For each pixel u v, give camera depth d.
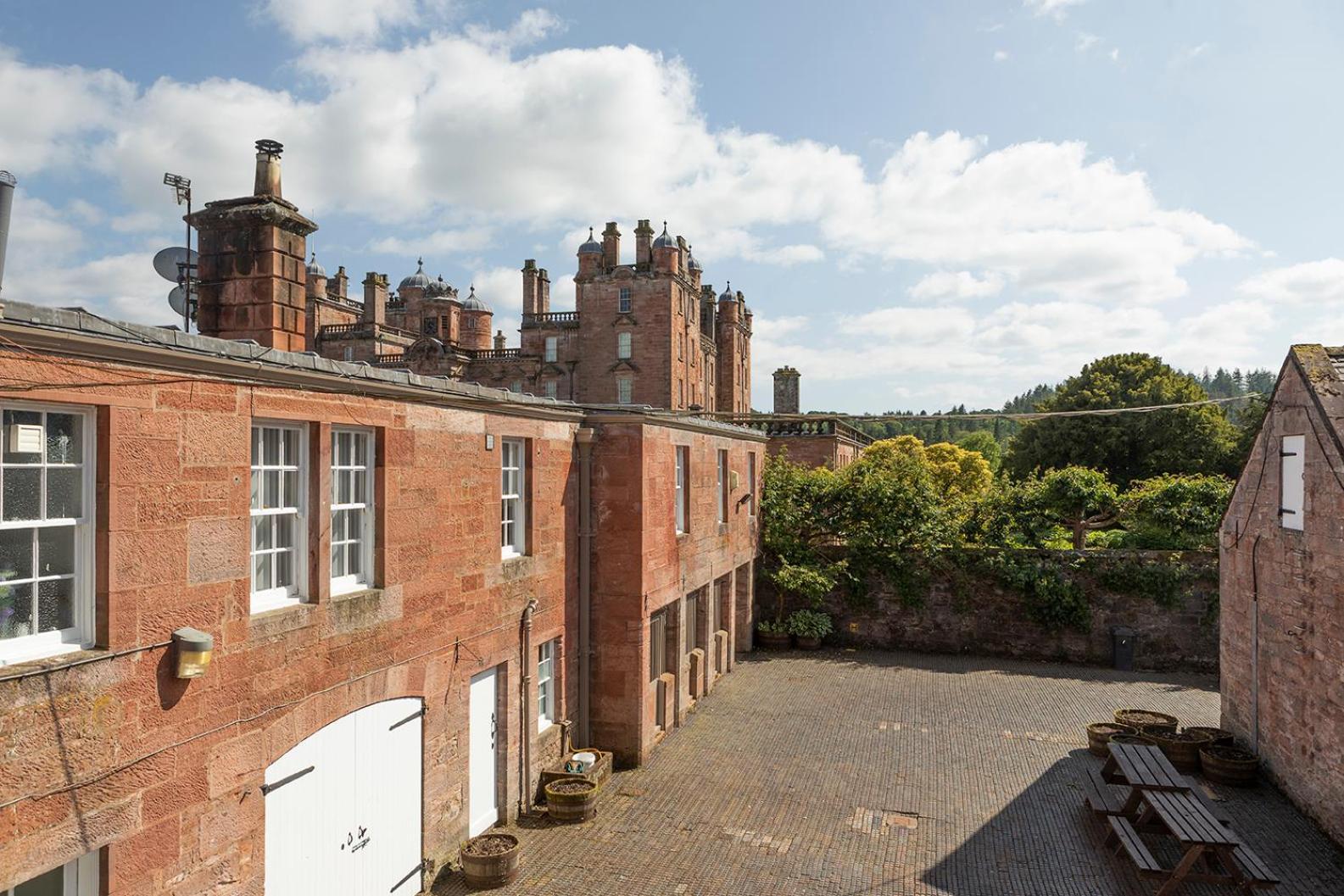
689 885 10.14
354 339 58.50
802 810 12.39
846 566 23.41
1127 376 43.62
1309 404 12.25
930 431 115.44
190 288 10.68
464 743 10.38
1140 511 23.55
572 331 56.53
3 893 5.06
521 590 11.78
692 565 17.20
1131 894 10.05
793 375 55.47
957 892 10.12
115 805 5.79
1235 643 15.11
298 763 7.68
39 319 5.18
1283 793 13.17
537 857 10.74
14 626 5.39
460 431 10.19
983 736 15.87
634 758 13.98
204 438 6.53
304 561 7.87
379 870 8.84
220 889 6.70
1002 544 23.34
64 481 5.67
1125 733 14.86
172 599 6.25
